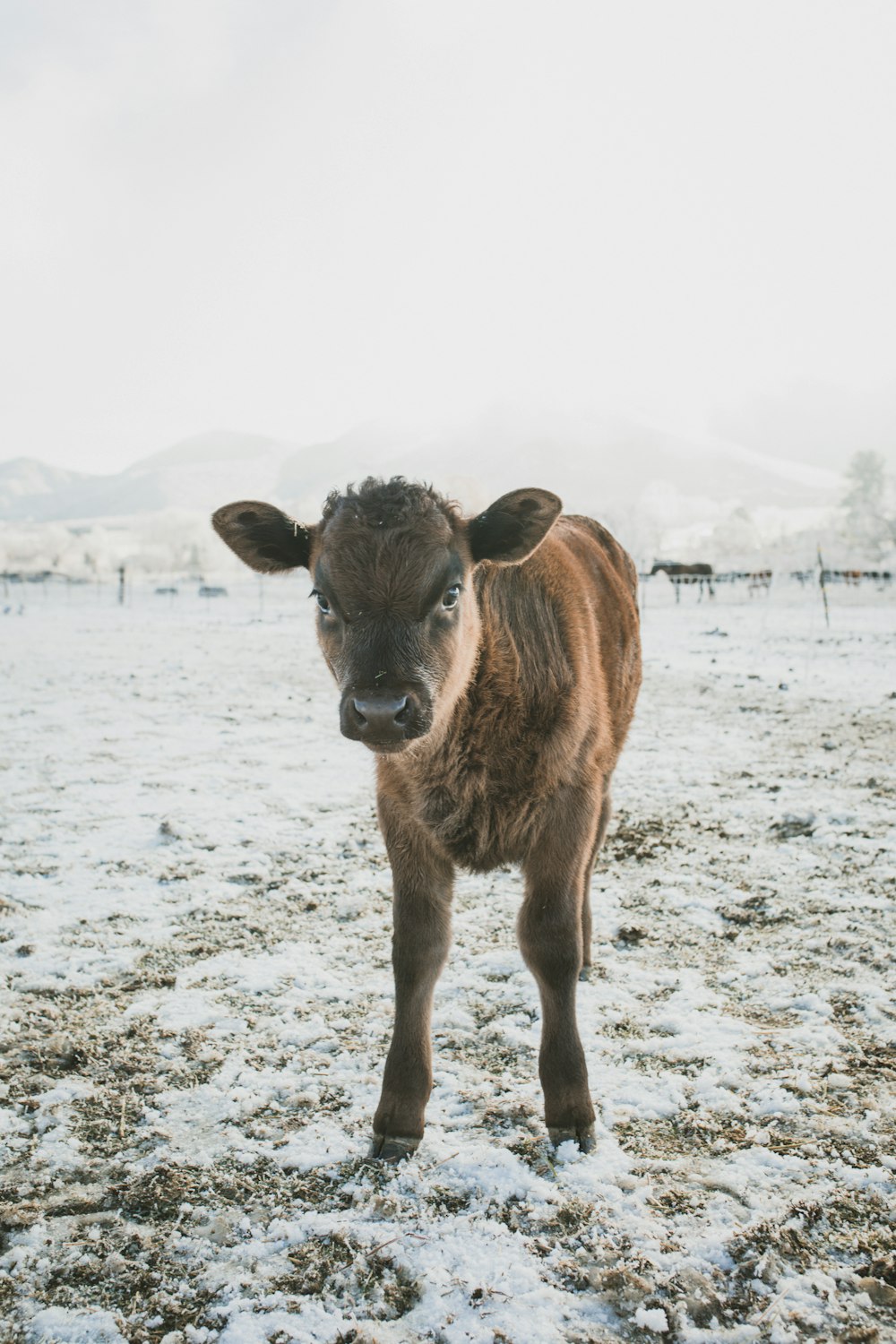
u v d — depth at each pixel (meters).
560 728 2.72
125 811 6.04
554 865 2.75
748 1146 2.56
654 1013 3.30
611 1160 2.51
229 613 32.41
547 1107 2.65
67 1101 2.83
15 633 21.44
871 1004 3.31
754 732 8.23
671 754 7.41
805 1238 2.21
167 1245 2.23
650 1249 2.18
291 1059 3.06
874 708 9.31
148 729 9.02
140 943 4.00
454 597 2.63
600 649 3.54
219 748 8.13
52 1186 2.44
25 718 9.63
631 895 4.46
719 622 22.50
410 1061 2.68
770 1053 3.02
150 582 66.94
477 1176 2.46
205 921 4.25
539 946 2.71
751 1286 2.08
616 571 4.53
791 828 5.34
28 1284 2.12
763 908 4.23
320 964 3.80
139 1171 2.50
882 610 26.31
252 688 12.08
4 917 4.27
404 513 2.62
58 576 62.22
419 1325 1.99
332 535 2.65
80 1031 3.25
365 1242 2.22
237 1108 2.79
